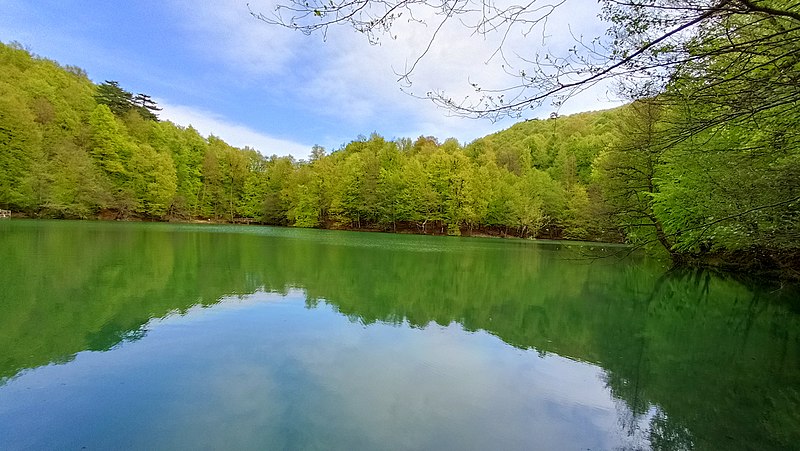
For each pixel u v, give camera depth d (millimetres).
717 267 16828
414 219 47625
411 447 4129
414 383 5680
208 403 4867
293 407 4848
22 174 33281
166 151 51125
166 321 8055
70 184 36125
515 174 56219
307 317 8656
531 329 8719
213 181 56594
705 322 9828
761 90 3660
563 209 47438
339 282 12828
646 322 9695
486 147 61344
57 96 42969
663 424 4934
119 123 46469
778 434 4770
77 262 13977
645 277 16672
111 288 10586
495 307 10625
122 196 42250
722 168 7941
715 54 3285
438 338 7719
